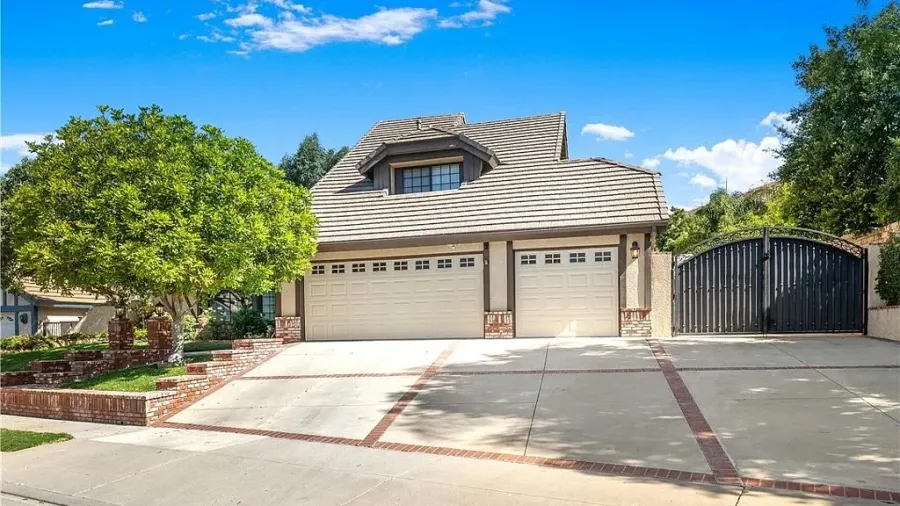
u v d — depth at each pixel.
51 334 27.03
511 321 16.05
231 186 13.11
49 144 13.43
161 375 13.26
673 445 7.43
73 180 12.66
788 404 8.75
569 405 9.44
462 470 6.99
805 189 23.66
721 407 8.79
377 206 18.39
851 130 15.05
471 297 16.66
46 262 12.14
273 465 7.57
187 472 7.46
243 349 13.77
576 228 15.38
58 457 8.50
